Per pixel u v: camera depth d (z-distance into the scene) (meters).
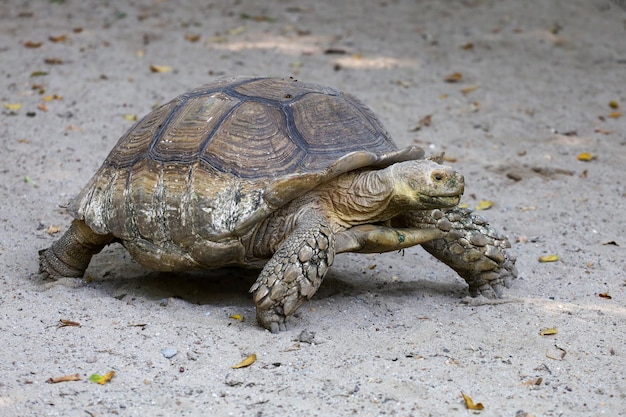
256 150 6.52
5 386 5.39
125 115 12.03
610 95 13.62
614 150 11.37
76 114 12.00
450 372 5.77
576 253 8.30
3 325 6.32
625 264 8.02
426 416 5.21
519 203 9.68
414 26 17.41
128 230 6.86
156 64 14.52
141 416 5.15
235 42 16.02
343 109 7.00
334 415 5.20
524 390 5.56
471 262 7.01
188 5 18.78
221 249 6.41
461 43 16.33
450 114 12.66
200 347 6.09
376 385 5.57
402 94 13.45
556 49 16.08
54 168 10.20
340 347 6.12
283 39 16.31
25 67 13.91
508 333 6.41
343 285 7.54
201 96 7.09
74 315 6.59
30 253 8.09
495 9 18.80
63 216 9.00
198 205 6.43
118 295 7.22
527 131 12.05
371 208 6.52
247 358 5.90
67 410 5.18
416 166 6.38
